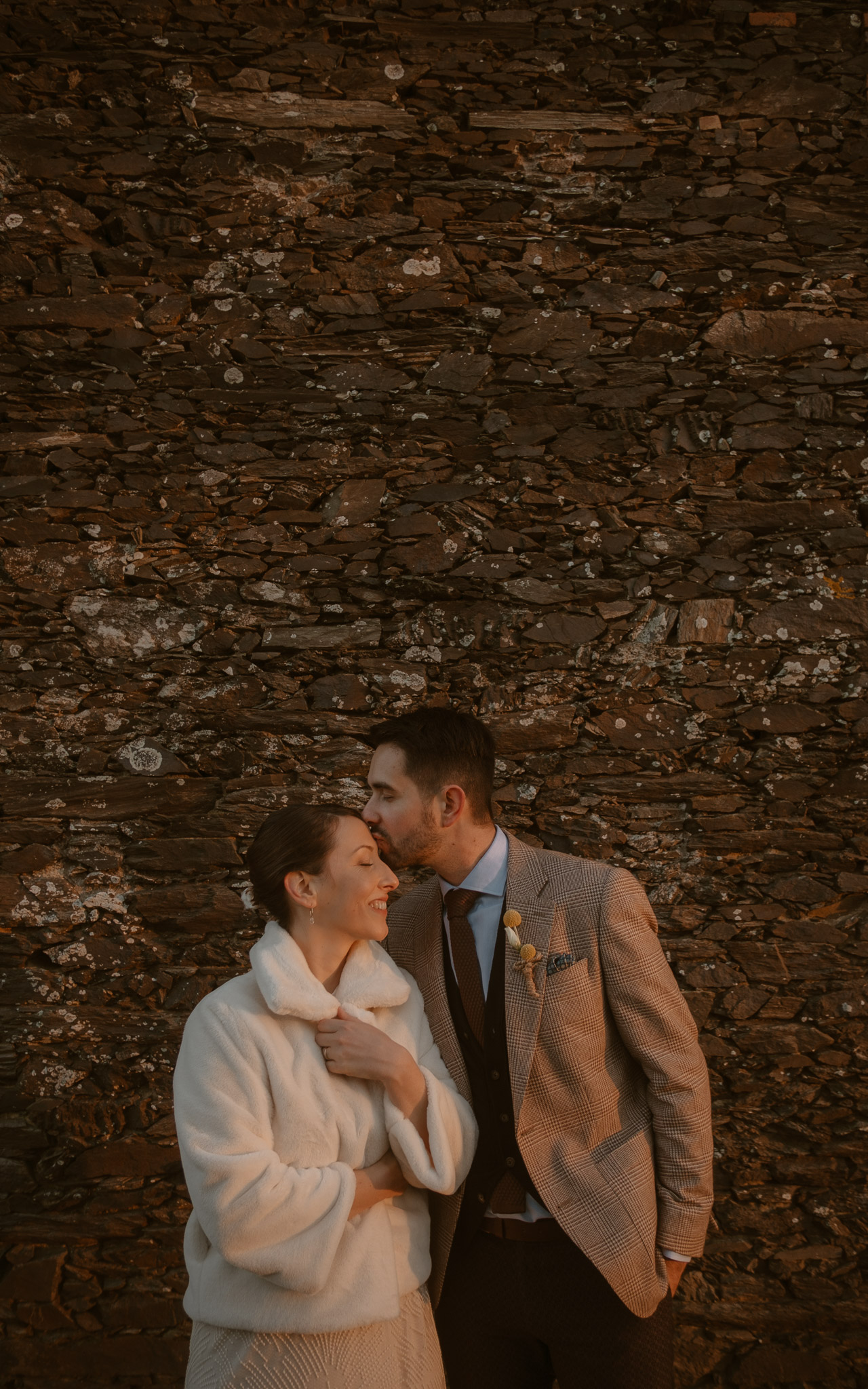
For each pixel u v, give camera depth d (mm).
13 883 2447
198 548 2625
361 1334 1396
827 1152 2406
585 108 2848
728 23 2861
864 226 2812
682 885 2518
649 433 2711
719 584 2639
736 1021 2469
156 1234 2338
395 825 1698
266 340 2721
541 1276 1608
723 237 2795
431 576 2627
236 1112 1405
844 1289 2352
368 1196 1439
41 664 2547
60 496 2609
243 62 2830
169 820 2510
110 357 2688
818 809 2547
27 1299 2299
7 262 2703
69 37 2793
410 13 2857
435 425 2697
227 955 2457
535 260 2771
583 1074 1629
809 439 2703
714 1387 2322
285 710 2559
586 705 2578
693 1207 1602
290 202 2773
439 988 1735
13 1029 2393
